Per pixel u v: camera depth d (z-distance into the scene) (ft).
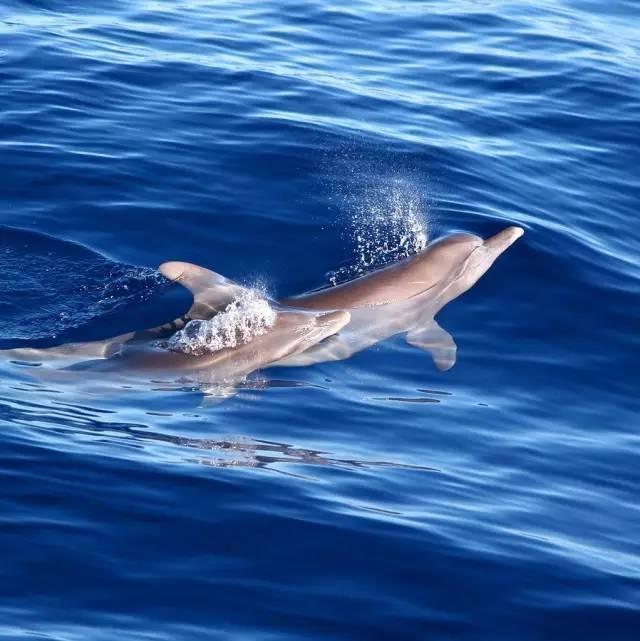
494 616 94.58
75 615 89.15
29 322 129.70
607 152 181.88
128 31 204.44
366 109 185.16
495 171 171.63
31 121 170.50
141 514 101.30
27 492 102.12
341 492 107.45
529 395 127.24
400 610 93.86
